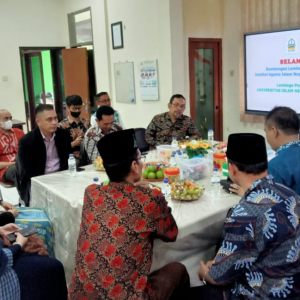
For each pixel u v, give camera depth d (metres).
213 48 5.81
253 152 1.37
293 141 1.85
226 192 2.18
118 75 6.53
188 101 5.67
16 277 1.45
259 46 5.09
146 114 6.07
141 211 1.49
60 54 7.77
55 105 8.02
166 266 1.72
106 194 1.57
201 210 1.91
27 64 8.34
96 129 3.25
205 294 1.56
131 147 1.58
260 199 1.29
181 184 2.08
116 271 1.42
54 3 7.56
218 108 6.06
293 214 1.26
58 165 3.06
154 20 5.51
